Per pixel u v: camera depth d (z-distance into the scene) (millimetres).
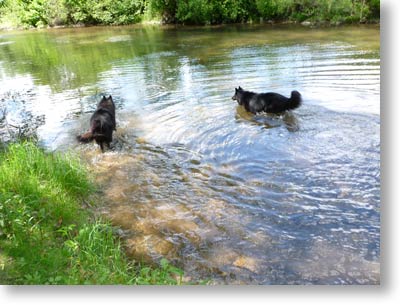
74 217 4832
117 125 7961
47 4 31922
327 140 6383
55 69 14156
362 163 5570
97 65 14414
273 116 7688
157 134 7387
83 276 3693
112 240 4254
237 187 5328
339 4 20781
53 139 7520
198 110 8477
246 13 24250
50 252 3977
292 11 22766
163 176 5832
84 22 31500
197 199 5141
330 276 3627
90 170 6164
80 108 9305
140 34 23062
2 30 33188
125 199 5305
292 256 3945
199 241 4312
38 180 5305
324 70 10625
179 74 11898
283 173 5543
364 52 12562
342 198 4828
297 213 4633
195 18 25328
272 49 14664
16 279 3557
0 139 7621
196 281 3688
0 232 4215
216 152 6418
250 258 3971
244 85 9961
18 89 11406
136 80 11617
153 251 4219
